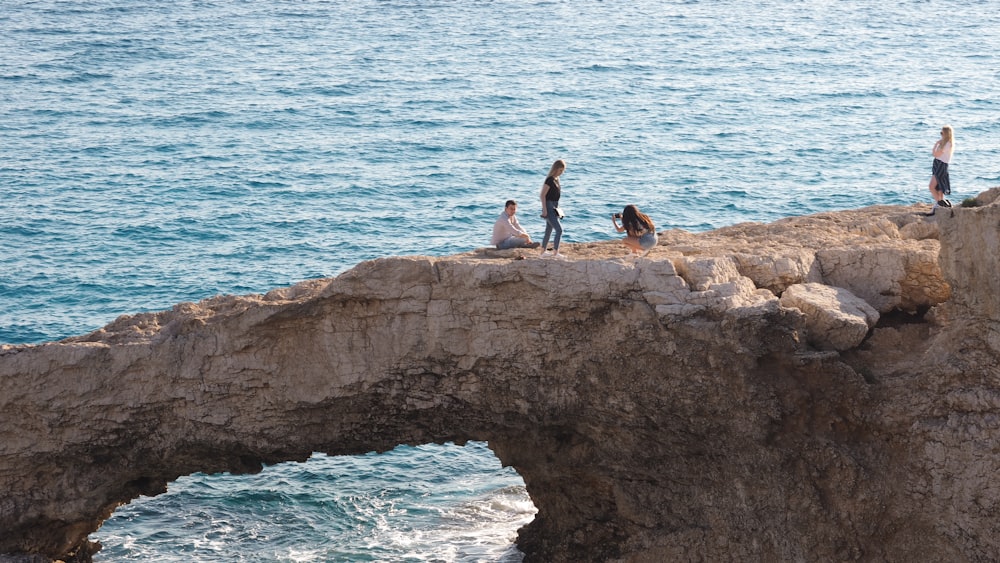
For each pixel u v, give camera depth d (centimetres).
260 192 7106
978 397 2412
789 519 2586
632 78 10906
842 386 2508
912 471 2484
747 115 9219
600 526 3186
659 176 7331
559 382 2697
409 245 6069
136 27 14400
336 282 2716
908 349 2612
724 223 6338
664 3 17462
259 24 14875
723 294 2555
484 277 2645
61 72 11131
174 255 5941
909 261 2725
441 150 8131
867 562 2536
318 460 4050
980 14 16088
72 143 8350
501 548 3422
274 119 9169
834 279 2755
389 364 2753
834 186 7062
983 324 2414
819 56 12269
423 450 4138
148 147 8269
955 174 7312
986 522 2417
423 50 12719
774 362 2538
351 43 13288
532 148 8144
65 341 2920
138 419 2867
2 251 5947
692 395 2595
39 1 16762
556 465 2952
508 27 14725
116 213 6644
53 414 2861
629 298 2605
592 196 6862
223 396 2828
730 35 13975
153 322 2947
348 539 3509
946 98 9775
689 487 2755
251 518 3641
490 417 2798
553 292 2619
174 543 3475
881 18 15688
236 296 2959
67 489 2953
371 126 8919
